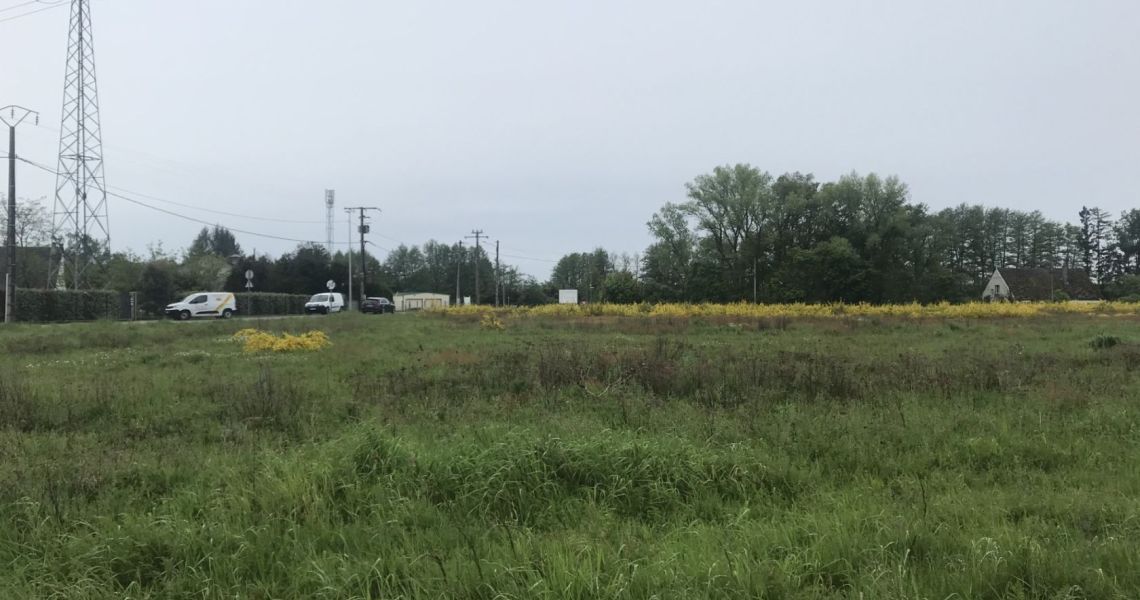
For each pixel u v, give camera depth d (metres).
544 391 9.44
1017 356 14.38
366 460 5.36
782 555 3.85
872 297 67.25
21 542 4.16
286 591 3.57
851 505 4.74
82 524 4.38
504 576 3.54
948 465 5.98
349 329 27.28
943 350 17.12
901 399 8.62
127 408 8.64
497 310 46.34
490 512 4.69
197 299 44.69
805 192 74.31
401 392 9.77
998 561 3.64
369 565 3.68
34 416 7.88
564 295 75.75
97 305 40.41
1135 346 16.59
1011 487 5.26
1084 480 5.45
